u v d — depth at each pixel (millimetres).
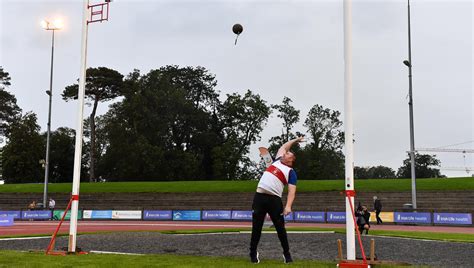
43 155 83500
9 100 102625
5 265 6566
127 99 81562
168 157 80062
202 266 6652
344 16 8250
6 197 53844
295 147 91312
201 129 88188
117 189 54719
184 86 96875
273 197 7621
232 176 83938
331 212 37500
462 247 13086
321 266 7082
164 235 16844
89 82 81688
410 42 41094
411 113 39844
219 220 40812
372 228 28562
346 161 7816
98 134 98438
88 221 40531
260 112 88688
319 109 95688
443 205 42688
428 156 110750
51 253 9258
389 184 49562
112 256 8539
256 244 7672
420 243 14188
